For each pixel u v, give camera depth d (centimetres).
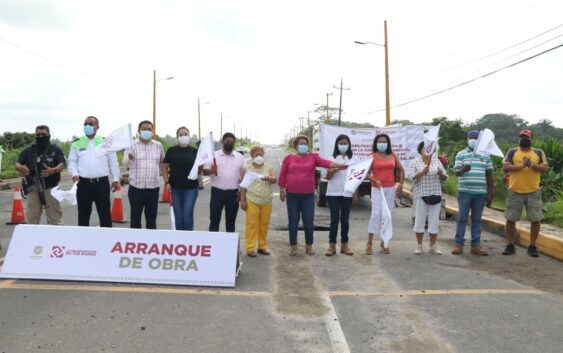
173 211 736
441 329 462
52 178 757
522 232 866
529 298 557
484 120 6366
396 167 810
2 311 496
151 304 525
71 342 420
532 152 768
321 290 586
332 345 423
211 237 612
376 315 499
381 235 792
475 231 789
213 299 546
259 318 487
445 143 3066
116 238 618
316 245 865
